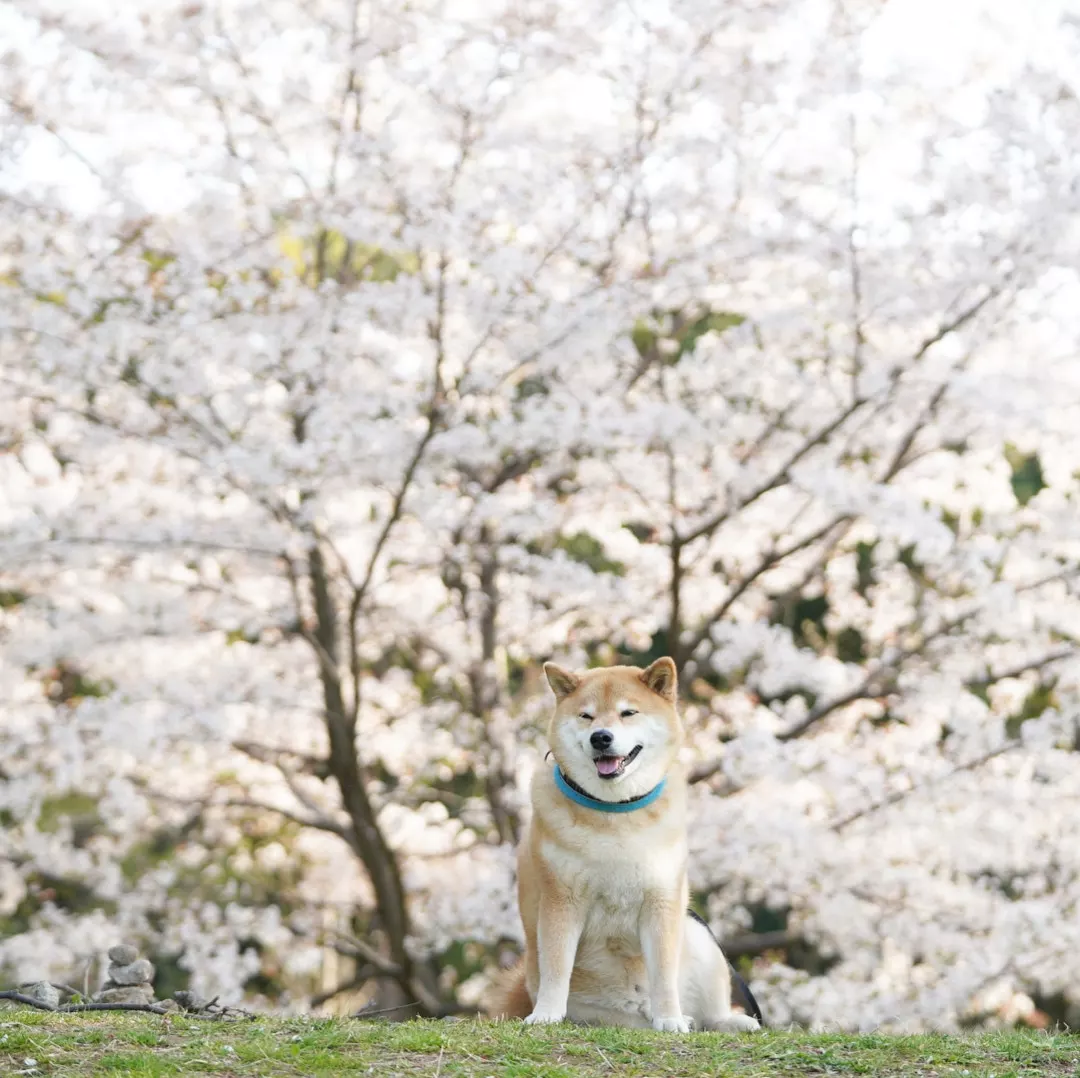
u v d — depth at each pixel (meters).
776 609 12.33
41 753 11.12
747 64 10.27
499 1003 6.09
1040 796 10.60
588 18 10.49
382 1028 4.72
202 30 10.61
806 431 11.03
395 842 12.20
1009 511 11.62
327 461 10.19
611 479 11.10
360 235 10.27
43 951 11.41
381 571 11.71
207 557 11.45
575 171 10.71
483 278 10.52
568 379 11.02
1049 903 10.29
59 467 11.27
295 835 14.06
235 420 10.99
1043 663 10.95
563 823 5.43
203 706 10.77
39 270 10.26
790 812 10.07
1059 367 11.03
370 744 12.27
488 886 10.40
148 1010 5.19
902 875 10.25
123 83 10.56
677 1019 5.28
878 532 11.52
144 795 11.68
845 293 10.74
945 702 10.83
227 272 10.67
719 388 11.23
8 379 10.80
